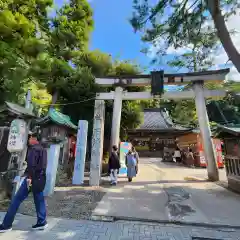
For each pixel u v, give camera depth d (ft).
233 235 10.68
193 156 45.32
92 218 12.80
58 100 41.96
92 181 23.07
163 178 28.68
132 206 15.25
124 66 43.29
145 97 29.25
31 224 11.45
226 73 27.55
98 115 26.32
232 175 21.12
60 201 16.35
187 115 63.46
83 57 43.57
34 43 32.68
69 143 26.61
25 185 10.91
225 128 20.63
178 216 13.23
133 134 70.95
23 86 36.94
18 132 14.66
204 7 20.95
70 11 47.62
